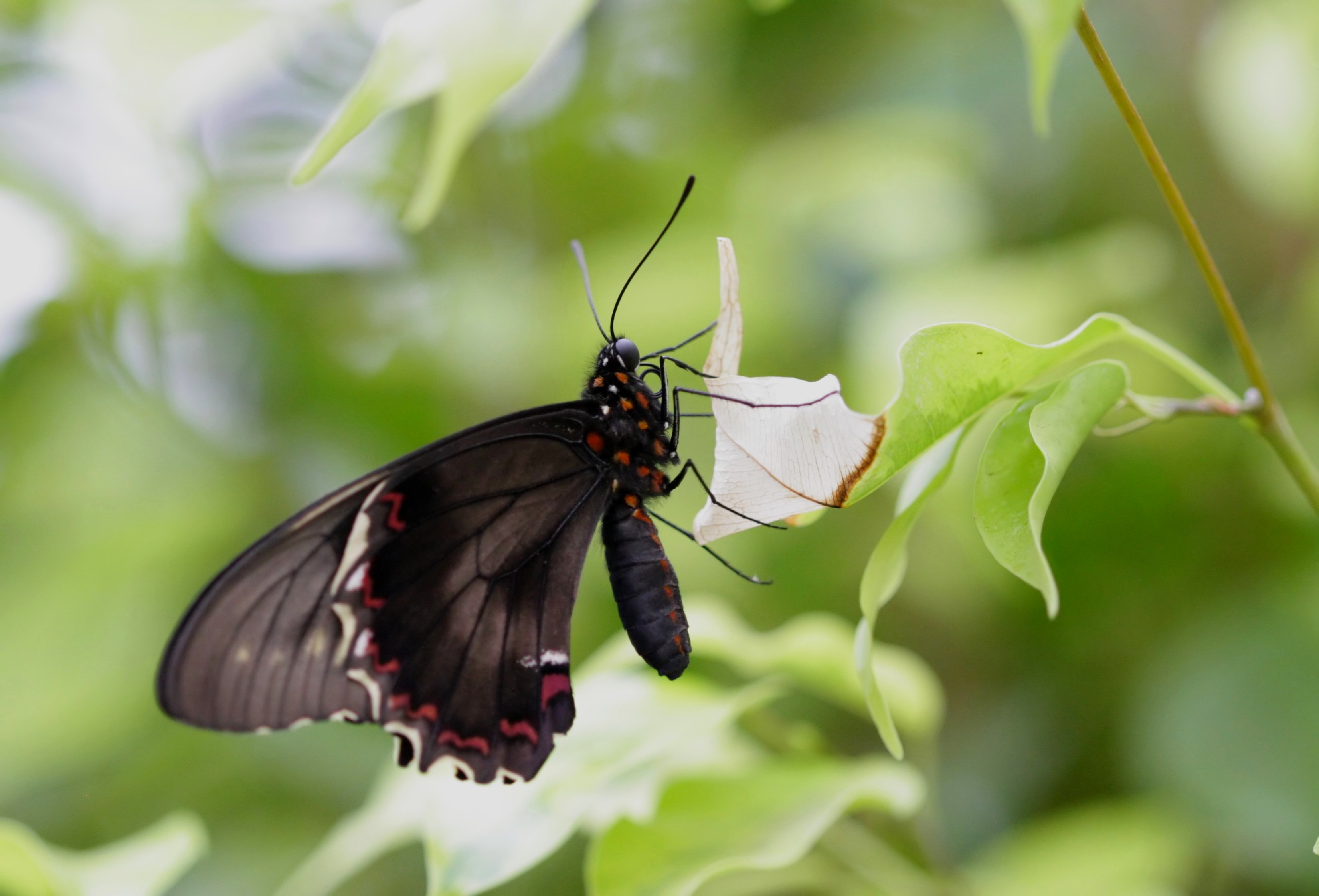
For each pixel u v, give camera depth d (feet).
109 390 1.70
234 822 1.67
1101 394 1.34
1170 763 1.57
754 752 1.48
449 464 1.44
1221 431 1.63
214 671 1.40
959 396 1.33
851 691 1.47
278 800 1.67
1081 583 1.65
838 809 1.41
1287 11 1.60
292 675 1.41
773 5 1.41
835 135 1.76
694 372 1.46
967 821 1.64
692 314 1.70
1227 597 1.61
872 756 1.66
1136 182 1.71
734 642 1.46
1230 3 1.66
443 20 1.36
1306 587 1.59
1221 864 1.57
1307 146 1.60
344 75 1.69
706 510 1.33
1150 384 1.65
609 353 1.46
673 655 1.43
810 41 1.76
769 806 1.42
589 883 1.40
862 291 1.71
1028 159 1.74
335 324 1.72
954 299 1.64
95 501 1.70
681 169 1.77
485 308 1.71
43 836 1.68
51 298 1.67
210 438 1.70
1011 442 1.34
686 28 1.75
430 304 1.72
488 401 1.72
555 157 1.75
